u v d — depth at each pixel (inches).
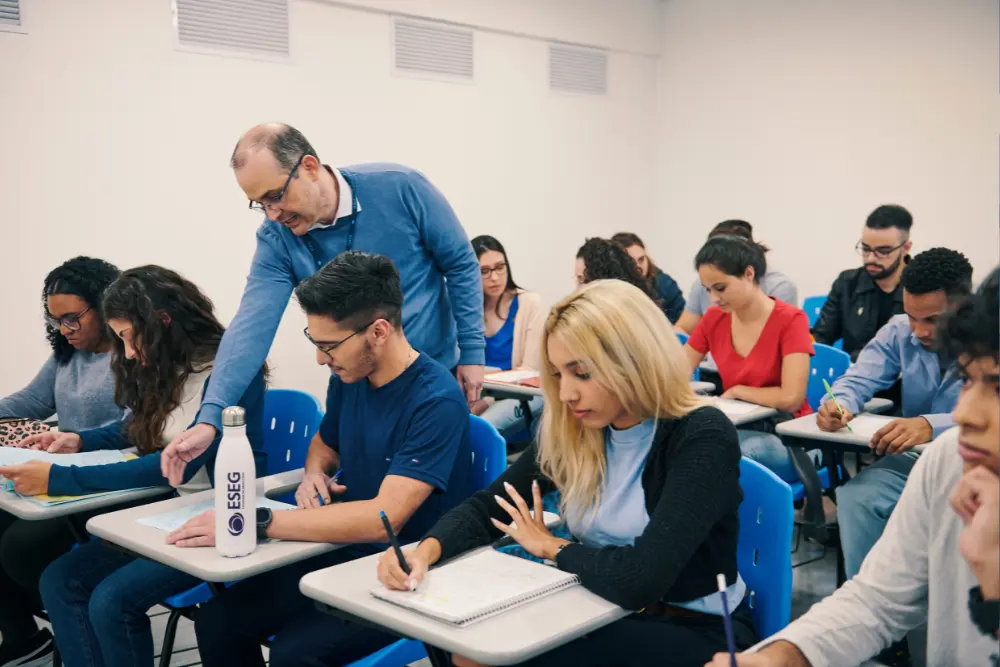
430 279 94.3
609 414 56.6
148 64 149.0
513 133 199.0
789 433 94.3
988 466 37.0
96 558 79.4
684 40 222.7
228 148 158.9
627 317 55.2
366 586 54.1
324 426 76.8
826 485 106.0
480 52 190.9
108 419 97.3
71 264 97.1
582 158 213.6
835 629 46.6
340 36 169.9
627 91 221.6
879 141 191.8
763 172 211.5
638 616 56.6
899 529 47.1
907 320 100.5
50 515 72.1
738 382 114.6
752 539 61.2
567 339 55.6
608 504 58.5
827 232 202.4
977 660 43.1
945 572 44.5
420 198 91.6
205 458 77.1
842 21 194.7
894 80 188.1
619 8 215.6
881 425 94.5
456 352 98.1
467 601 50.1
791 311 110.7
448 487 68.2
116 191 147.9
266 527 62.4
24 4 136.7
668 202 230.4
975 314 36.3
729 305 112.1
